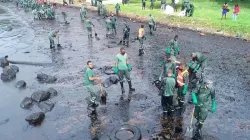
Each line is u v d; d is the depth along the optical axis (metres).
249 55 19.09
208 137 10.31
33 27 29.89
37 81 15.86
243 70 16.53
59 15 35.97
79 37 25.08
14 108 13.07
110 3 39.22
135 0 40.09
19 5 45.94
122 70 13.32
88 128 11.17
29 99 13.33
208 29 25.08
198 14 29.64
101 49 21.28
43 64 18.45
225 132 10.64
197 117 10.15
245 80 15.12
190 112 11.98
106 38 24.41
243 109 12.20
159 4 36.41
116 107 12.62
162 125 11.12
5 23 32.41
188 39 23.28
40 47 22.55
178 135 10.45
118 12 33.56
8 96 14.29
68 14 36.31
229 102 12.81
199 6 33.50
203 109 9.83
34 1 39.50
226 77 15.52
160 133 10.62
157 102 12.91
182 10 30.47
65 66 17.97
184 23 27.27
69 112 12.41
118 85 14.76
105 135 10.66
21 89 14.95
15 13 39.16
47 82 15.55
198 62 14.15
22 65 18.52
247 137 10.32
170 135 10.45
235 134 10.51
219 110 12.15
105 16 32.75
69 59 19.27
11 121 11.99
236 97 13.27
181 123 11.20
